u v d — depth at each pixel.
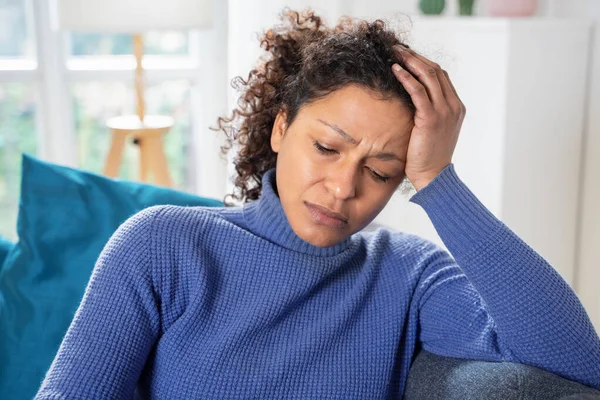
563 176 2.40
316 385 1.20
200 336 1.17
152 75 2.94
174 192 1.61
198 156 3.10
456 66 2.36
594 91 2.38
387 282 1.29
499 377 1.13
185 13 2.27
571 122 2.37
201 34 2.96
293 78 1.19
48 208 1.54
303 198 1.10
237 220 1.26
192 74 2.99
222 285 1.19
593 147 2.40
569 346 1.15
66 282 1.50
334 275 1.25
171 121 2.57
